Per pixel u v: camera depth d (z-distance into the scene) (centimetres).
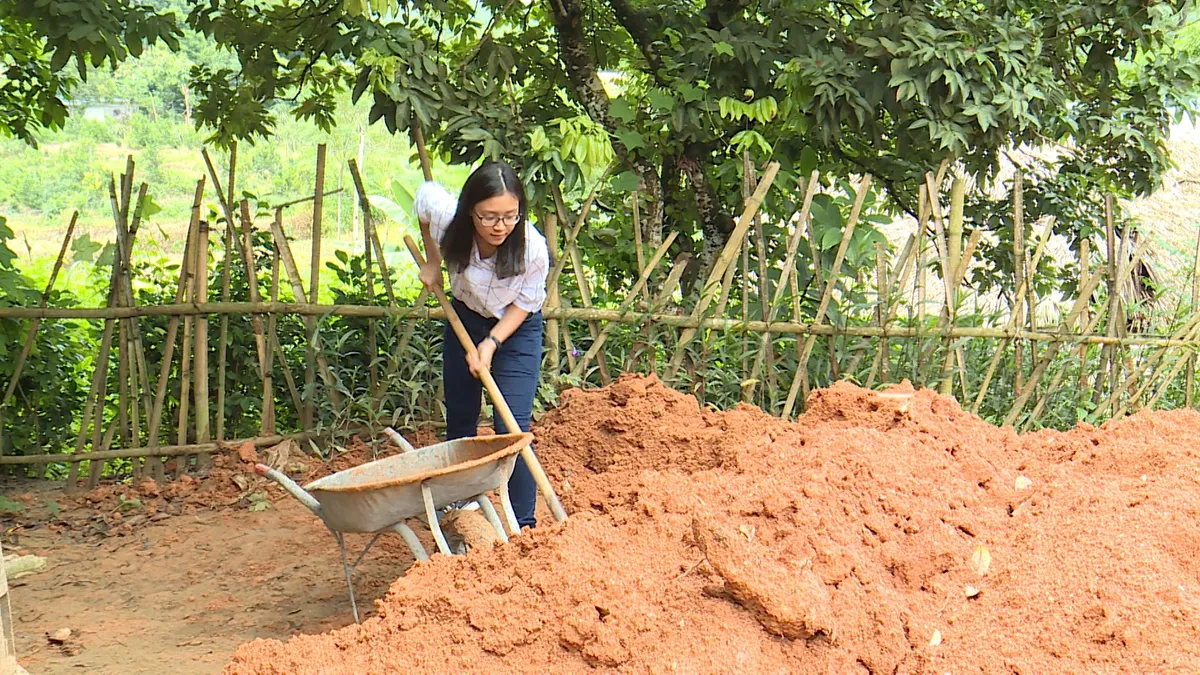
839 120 534
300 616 361
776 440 368
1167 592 280
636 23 643
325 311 524
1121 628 269
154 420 524
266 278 559
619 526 305
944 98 521
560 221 529
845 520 301
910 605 284
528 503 382
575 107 627
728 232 648
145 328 533
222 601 379
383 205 972
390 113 509
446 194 372
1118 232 711
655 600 267
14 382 523
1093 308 639
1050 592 284
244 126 664
